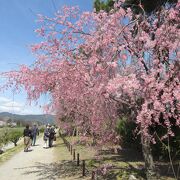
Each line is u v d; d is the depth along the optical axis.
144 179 11.66
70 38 12.05
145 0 12.47
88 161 16.72
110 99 11.41
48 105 13.85
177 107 8.84
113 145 17.75
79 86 11.65
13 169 15.41
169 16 10.04
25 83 12.73
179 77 9.32
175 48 9.30
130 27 10.59
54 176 13.35
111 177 12.29
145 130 9.37
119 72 10.27
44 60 12.49
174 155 14.50
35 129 29.03
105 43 10.09
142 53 9.99
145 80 9.05
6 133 32.41
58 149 24.52
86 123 15.09
